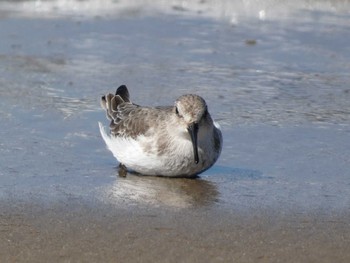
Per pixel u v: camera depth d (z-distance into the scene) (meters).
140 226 12.97
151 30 26.95
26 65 22.91
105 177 15.37
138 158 15.27
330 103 20.20
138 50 24.70
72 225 12.95
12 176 15.17
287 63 23.70
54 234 12.59
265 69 23.08
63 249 12.08
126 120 15.78
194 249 12.15
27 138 17.34
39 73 22.22
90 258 11.80
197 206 13.91
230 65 23.41
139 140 15.25
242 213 13.59
